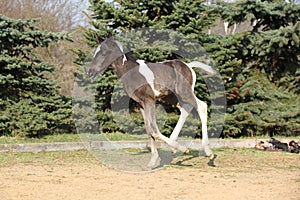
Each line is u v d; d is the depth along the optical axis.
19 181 7.05
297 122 14.44
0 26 12.21
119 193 6.31
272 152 11.84
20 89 12.81
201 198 6.04
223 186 6.92
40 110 12.40
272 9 14.91
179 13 13.25
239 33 14.19
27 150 11.10
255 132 14.51
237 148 12.55
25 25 12.84
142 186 6.87
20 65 12.41
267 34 14.53
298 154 11.64
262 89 14.61
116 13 13.22
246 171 8.57
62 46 22.36
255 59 15.41
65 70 22.17
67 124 13.45
